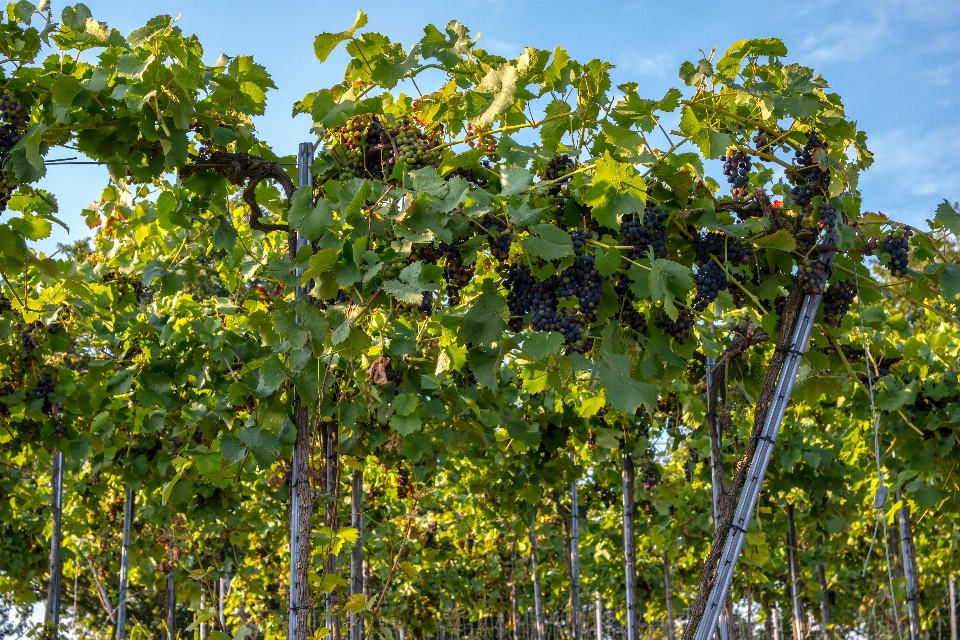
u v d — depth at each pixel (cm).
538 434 617
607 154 324
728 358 483
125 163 370
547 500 885
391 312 329
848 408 708
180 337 568
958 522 945
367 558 813
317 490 444
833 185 365
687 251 384
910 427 575
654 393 326
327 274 326
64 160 361
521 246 319
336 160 376
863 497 834
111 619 810
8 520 764
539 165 375
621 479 801
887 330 639
